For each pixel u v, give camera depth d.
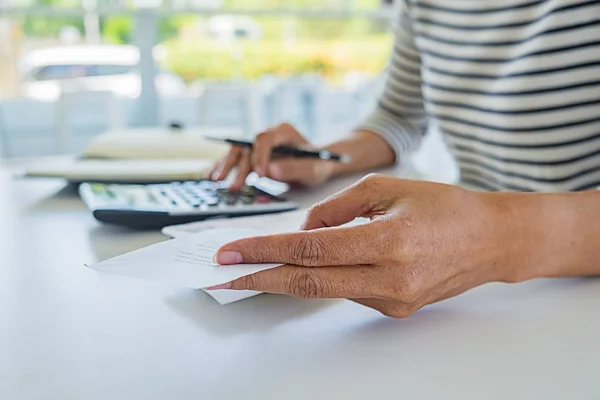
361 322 0.37
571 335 0.35
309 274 0.34
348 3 3.09
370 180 0.41
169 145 0.90
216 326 0.36
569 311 0.38
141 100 2.80
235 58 2.92
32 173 0.74
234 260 0.35
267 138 0.76
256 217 0.55
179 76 2.85
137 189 0.67
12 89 2.64
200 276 0.34
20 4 2.56
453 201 0.39
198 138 0.94
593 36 0.67
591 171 0.72
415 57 0.95
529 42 0.72
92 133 2.58
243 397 0.28
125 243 0.53
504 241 0.40
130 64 2.76
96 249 0.51
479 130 0.81
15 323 0.36
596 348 0.33
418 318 0.37
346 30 3.11
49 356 0.32
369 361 0.32
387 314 0.36
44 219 0.62
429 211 0.37
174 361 0.31
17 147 2.66
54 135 2.68
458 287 0.39
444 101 0.86
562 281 0.44
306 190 0.77
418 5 0.87
